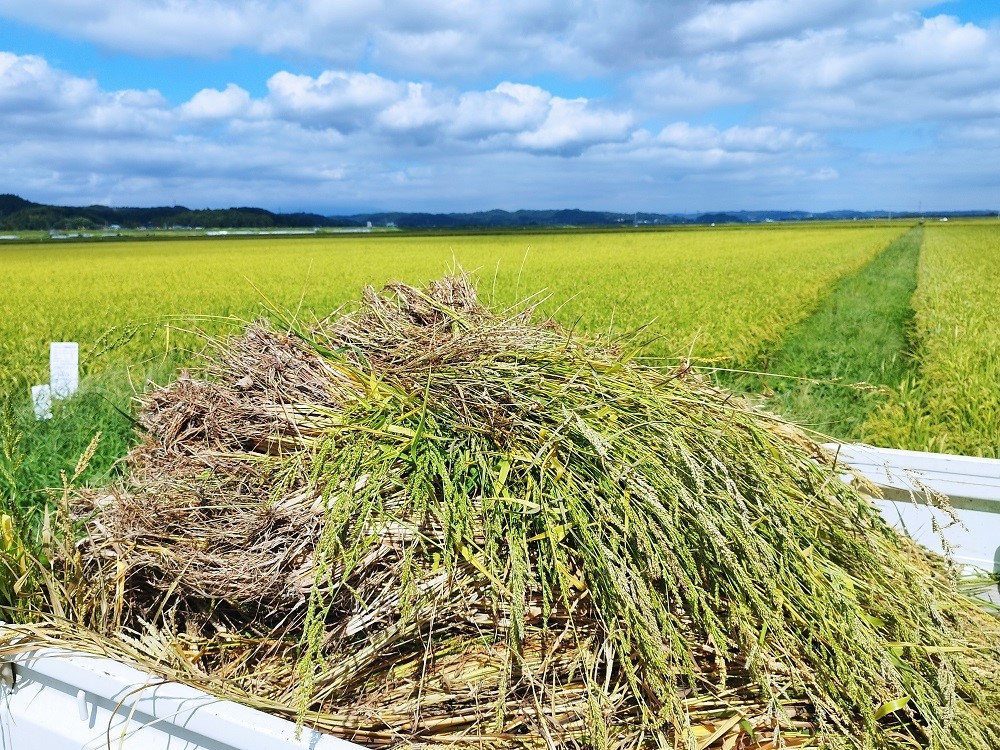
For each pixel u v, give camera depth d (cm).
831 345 1080
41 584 214
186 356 857
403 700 180
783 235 6319
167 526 213
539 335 266
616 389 233
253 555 199
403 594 179
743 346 989
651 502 190
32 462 466
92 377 698
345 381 241
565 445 210
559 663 182
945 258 3206
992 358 889
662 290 1741
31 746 173
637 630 174
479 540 192
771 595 192
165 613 218
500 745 169
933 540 270
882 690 187
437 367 239
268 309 282
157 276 2552
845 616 194
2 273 2844
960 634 218
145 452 249
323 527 191
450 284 296
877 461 271
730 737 173
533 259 3192
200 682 180
